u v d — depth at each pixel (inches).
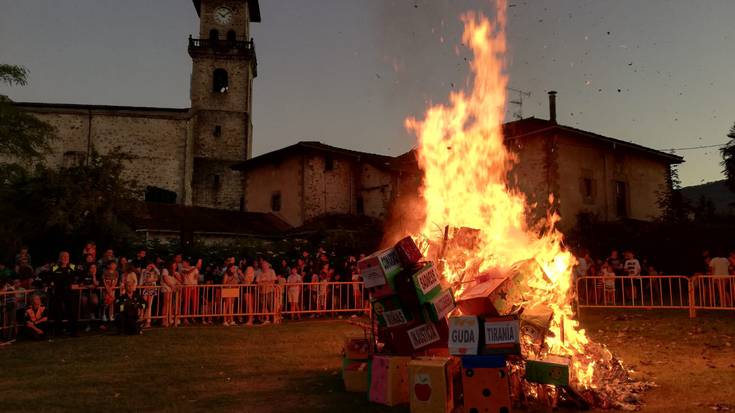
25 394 273.1
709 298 573.9
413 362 244.1
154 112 1558.8
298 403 258.7
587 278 648.4
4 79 751.7
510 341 229.9
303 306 617.9
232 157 1742.1
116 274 517.0
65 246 722.2
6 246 678.5
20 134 793.6
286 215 1296.8
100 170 756.0
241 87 1785.2
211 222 1161.4
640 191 1138.7
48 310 474.9
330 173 1293.1
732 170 1055.6
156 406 253.1
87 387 288.4
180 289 549.6
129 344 425.7
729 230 916.0
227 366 344.8
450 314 277.4
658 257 917.2
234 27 1807.3
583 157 1034.7
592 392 250.2
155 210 1139.9
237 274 591.5
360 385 280.8
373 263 267.7
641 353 383.2
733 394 264.1
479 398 231.5
